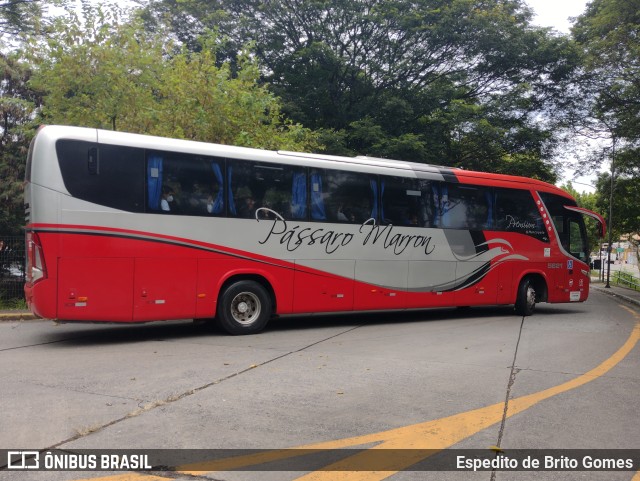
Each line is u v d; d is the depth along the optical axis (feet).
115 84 47.93
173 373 23.36
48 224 28.60
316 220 36.78
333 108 79.36
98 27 49.03
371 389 21.20
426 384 22.11
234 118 51.01
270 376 23.02
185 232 31.99
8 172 58.03
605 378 23.77
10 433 15.94
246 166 34.35
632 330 39.50
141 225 30.71
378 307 39.24
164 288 31.30
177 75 49.47
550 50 77.30
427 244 41.65
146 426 16.63
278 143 53.11
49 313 28.53
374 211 39.29
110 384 21.44
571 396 20.75
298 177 36.27
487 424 17.35
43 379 22.18
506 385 22.18
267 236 34.81
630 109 69.26
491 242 45.03
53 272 28.60
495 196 45.73
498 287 45.34
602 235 52.47
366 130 70.79
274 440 15.67
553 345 31.99
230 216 33.53
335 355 27.81
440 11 75.66
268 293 35.45
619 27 61.00
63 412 17.87
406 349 29.89
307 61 78.02
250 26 77.66
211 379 22.36
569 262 49.83
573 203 51.08
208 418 17.44
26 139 57.67
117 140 30.45
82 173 29.43
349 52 79.05
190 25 78.33
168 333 34.83
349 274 37.96
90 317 29.35
